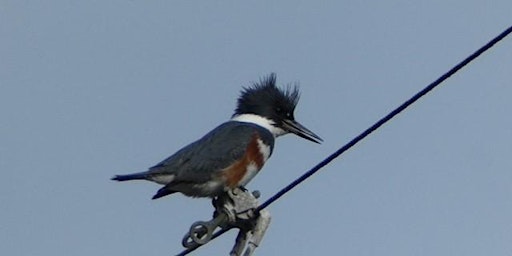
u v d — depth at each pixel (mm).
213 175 12070
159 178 12133
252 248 10180
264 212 10250
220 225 10234
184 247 10141
